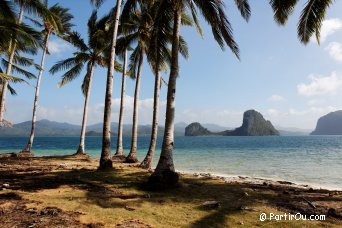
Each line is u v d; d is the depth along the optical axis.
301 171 19.67
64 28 26.52
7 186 8.79
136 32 19.41
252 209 6.93
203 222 5.94
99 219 5.81
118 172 12.75
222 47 11.44
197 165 23.77
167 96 10.40
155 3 13.52
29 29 15.30
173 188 9.41
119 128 23.09
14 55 22.55
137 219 5.97
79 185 9.57
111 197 7.90
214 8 10.19
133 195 8.30
